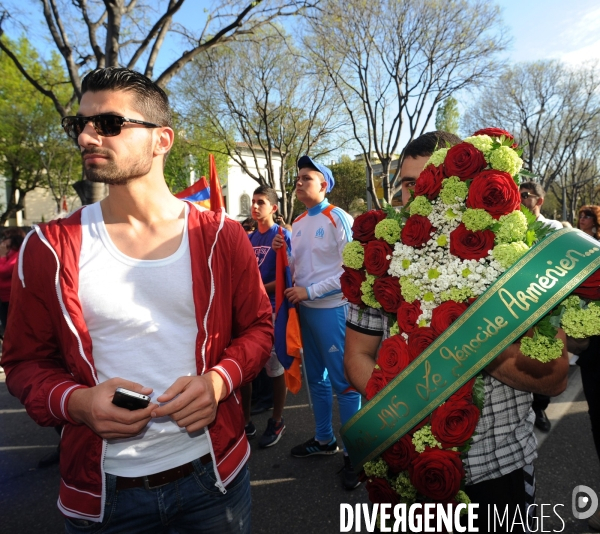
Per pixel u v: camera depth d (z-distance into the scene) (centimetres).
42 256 114
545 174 2589
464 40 1164
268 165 1611
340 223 272
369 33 1158
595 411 201
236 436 130
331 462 286
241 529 133
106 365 116
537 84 2186
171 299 118
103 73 115
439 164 125
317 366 286
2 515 243
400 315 124
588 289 107
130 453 117
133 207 120
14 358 119
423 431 118
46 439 339
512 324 109
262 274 348
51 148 2166
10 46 1748
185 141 1681
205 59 1405
